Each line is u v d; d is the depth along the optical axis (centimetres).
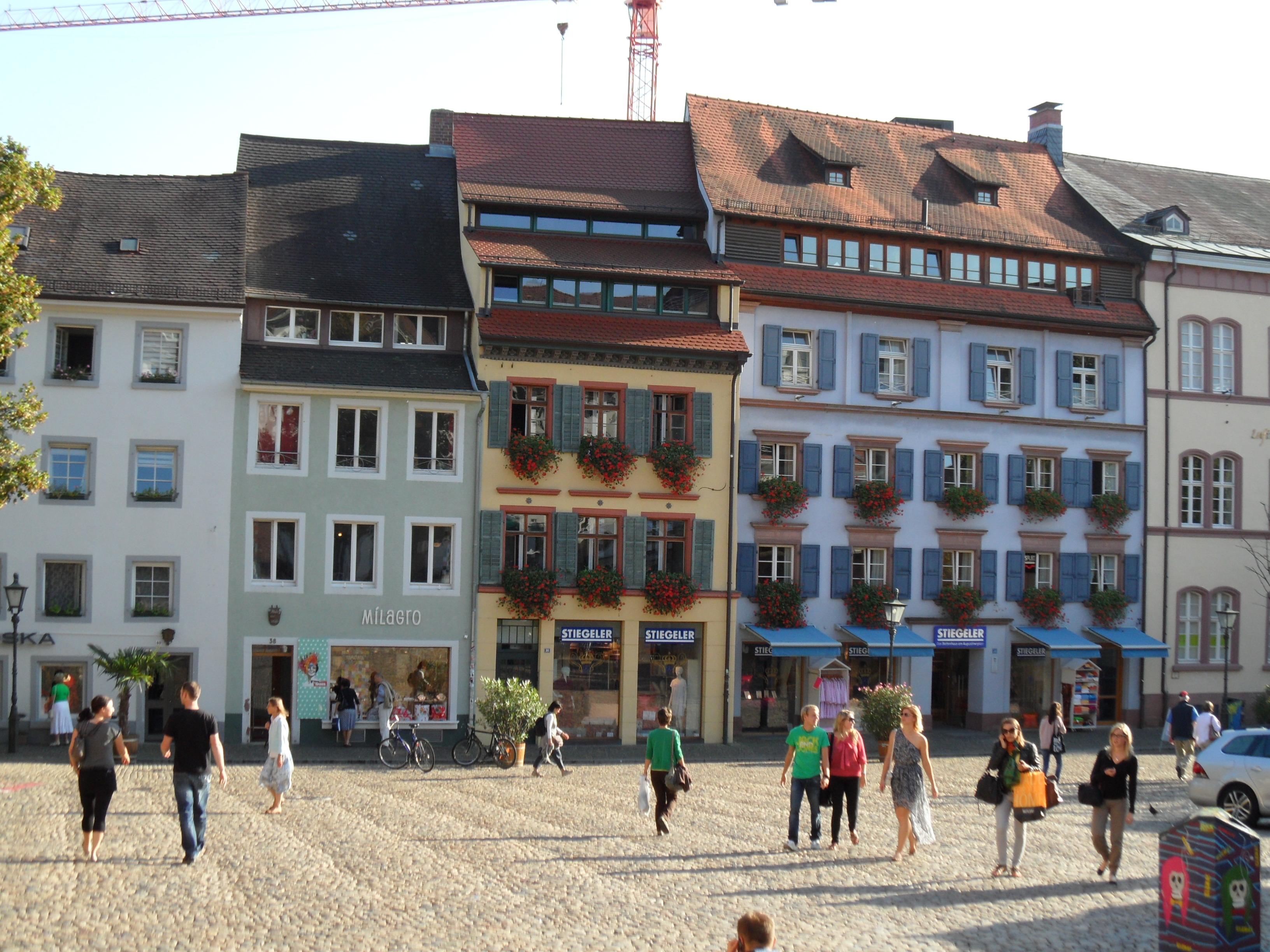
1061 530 4066
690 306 3653
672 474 3547
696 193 3956
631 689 3525
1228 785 2164
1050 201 4391
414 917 1299
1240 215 4697
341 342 3497
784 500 3688
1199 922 1195
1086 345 4138
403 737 3062
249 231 3688
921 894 1484
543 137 4000
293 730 3294
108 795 1530
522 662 3475
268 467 3328
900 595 3856
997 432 4012
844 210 3953
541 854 1680
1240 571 4272
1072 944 1280
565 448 3506
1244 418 4300
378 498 3381
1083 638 4038
